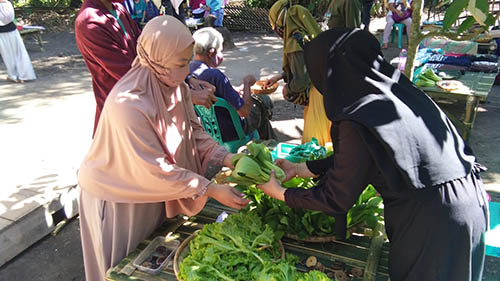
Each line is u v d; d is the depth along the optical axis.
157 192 1.89
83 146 4.77
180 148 2.01
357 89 1.50
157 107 1.87
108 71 2.60
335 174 1.59
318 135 3.62
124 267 1.88
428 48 6.48
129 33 2.75
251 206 2.22
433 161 1.49
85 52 2.61
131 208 2.00
